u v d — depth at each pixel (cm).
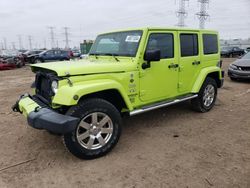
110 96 426
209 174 341
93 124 382
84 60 491
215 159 382
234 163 369
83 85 370
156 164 370
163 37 486
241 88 952
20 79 1377
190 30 550
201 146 429
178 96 543
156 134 486
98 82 388
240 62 1108
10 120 581
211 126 527
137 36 455
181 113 616
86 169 360
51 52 2514
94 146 387
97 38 545
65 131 340
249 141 448
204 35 595
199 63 580
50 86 386
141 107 466
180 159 384
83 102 371
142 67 448
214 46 635
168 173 346
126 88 430
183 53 536
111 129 400
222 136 473
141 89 455
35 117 357
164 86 499
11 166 371
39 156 400
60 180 335
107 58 486
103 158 391
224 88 951
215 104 704
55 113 356
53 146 436
